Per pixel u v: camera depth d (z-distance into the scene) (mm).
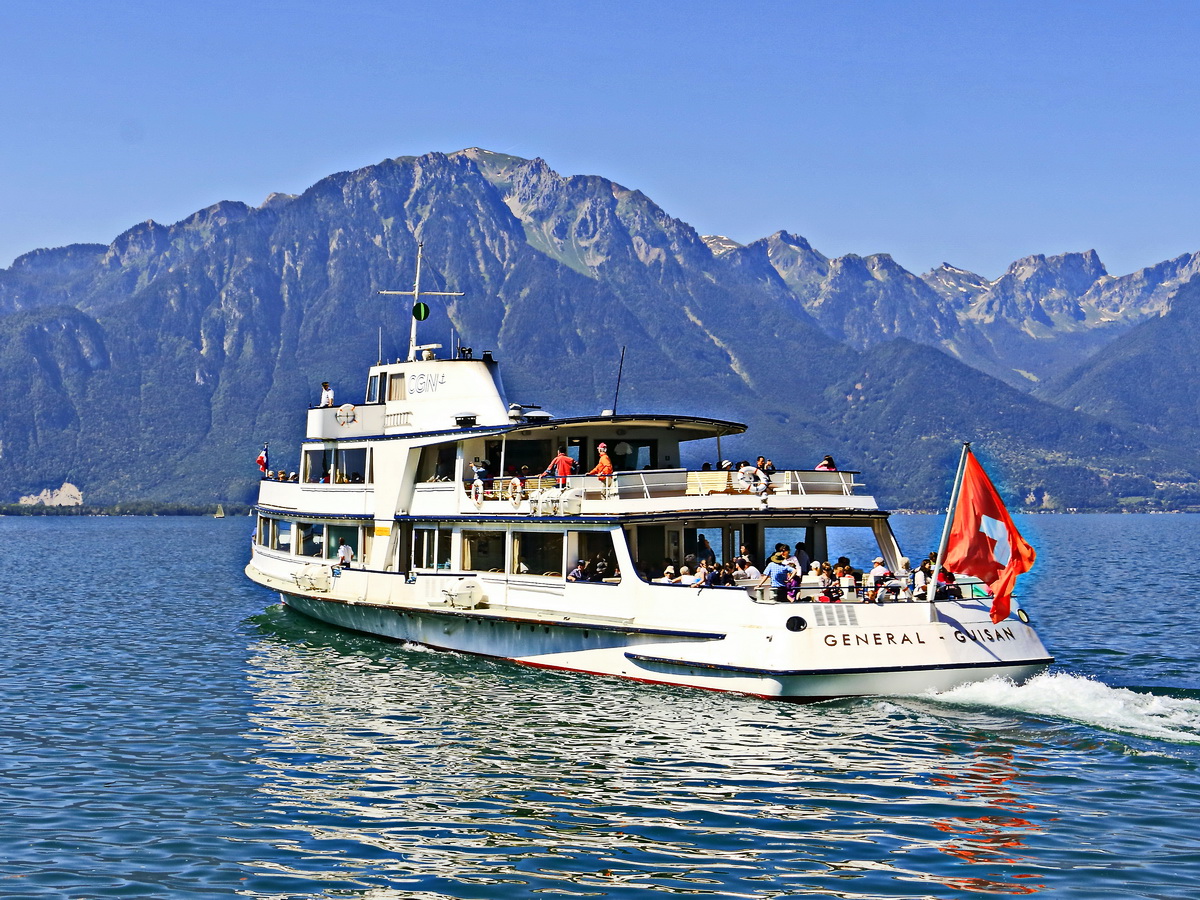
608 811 22094
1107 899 17828
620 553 32281
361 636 43125
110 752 26938
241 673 37125
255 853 20250
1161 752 25328
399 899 18344
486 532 37000
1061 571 90188
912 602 29531
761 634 29172
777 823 21328
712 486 33281
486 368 40594
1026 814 21625
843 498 34094
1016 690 29578
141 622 52281
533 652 35094
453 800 22891
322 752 26531
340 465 43625
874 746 25969
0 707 32156
